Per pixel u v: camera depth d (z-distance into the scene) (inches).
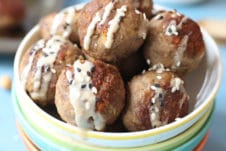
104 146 11.4
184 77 13.6
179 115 12.0
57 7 21.3
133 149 11.5
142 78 12.2
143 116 11.8
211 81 13.3
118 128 12.3
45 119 11.7
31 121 12.2
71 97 11.4
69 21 13.6
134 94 11.9
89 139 11.3
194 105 13.1
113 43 11.9
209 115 12.9
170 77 12.2
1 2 20.3
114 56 12.2
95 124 11.5
